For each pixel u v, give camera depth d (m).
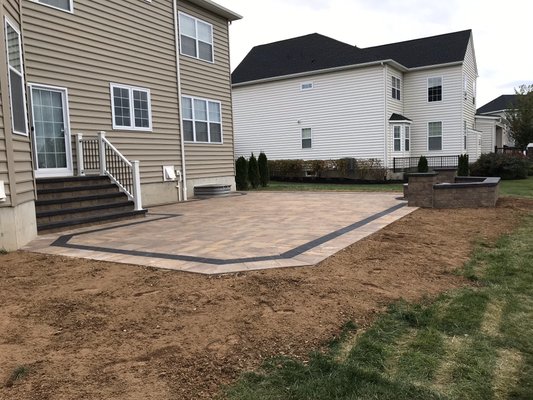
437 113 23.62
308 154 24.23
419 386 2.52
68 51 9.60
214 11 14.61
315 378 2.58
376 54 25.73
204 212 9.95
